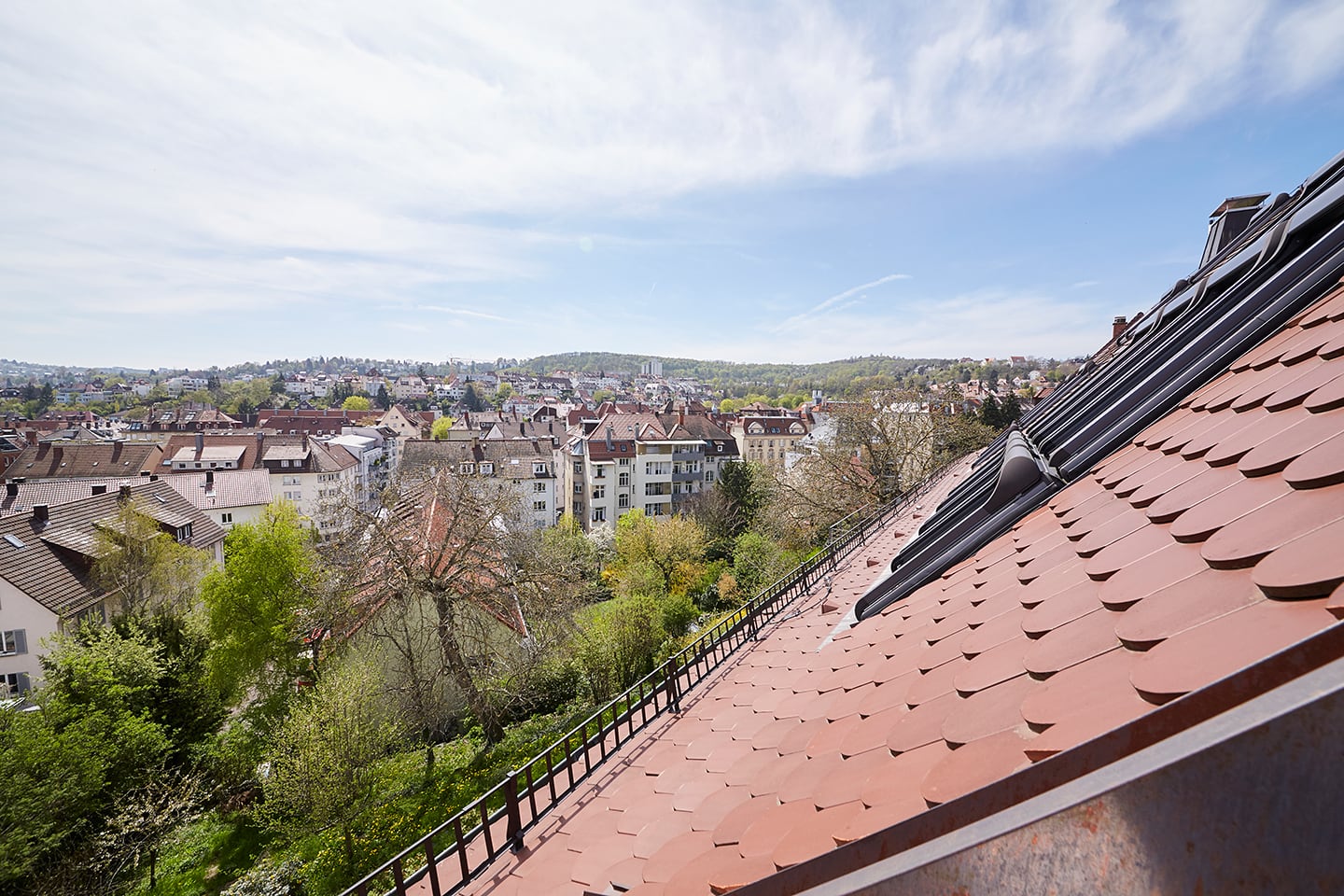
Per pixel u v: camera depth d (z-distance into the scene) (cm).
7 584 2680
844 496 3306
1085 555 275
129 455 6222
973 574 369
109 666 1983
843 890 82
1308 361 276
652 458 6269
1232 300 459
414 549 1902
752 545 3519
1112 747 70
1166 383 413
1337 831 51
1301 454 208
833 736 295
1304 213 423
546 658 1991
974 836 72
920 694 265
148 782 1745
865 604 480
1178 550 218
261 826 1786
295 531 2608
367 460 8594
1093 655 195
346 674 1783
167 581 3123
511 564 1984
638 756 495
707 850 275
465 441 6122
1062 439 492
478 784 1611
